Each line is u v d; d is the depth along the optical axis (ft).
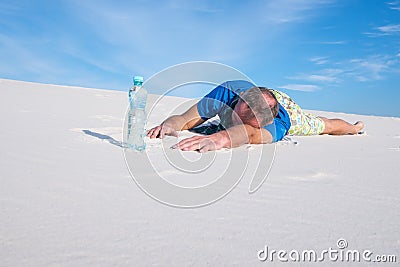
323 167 8.11
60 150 8.29
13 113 15.06
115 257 3.33
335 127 15.38
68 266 3.11
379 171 7.93
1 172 6.15
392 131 19.45
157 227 4.14
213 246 3.71
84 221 4.18
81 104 22.06
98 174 6.37
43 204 4.69
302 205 5.24
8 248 3.39
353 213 4.97
